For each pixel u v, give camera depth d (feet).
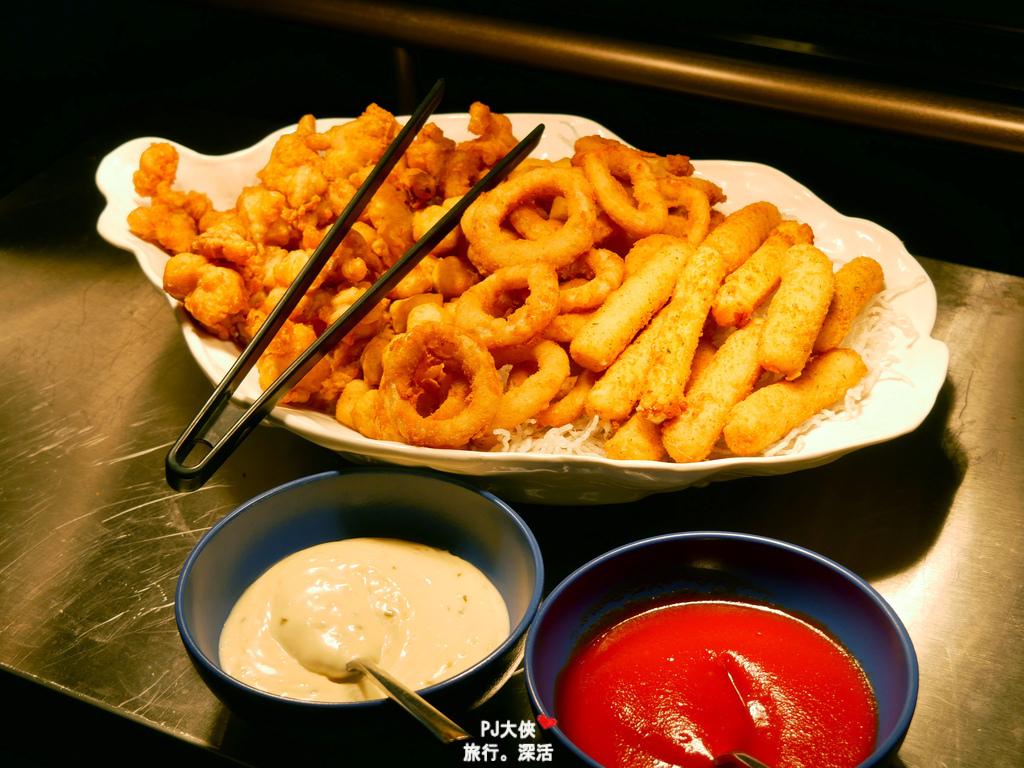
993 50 7.55
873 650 2.95
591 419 4.25
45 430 4.77
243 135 7.64
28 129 10.25
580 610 3.11
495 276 4.20
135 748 3.49
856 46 7.87
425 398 4.12
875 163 9.89
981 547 4.00
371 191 4.24
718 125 10.28
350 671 3.02
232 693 2.73
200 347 4.26
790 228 4.74
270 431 4.64
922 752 3.21
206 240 4.34
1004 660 3.54
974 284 5.59
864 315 4.55
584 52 6.00
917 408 3.94
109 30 11.27
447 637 3.18
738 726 2.78
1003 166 9.84
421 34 6.23
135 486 4.41
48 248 6.25
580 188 4.38
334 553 3.38
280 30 12.07
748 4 8.37
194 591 3.11
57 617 3.78
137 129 7.64
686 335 4.00
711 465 3.59
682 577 3.22
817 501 4.20
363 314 3.87
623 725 2.82
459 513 3.49
